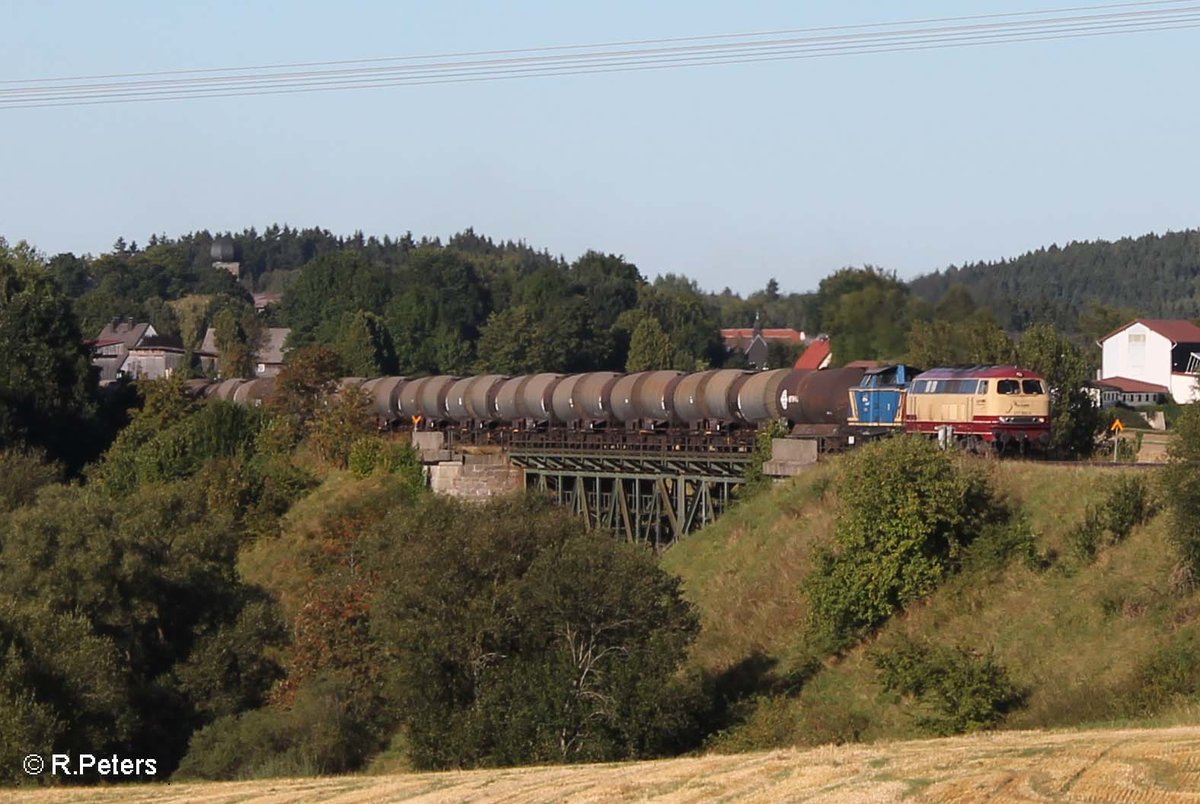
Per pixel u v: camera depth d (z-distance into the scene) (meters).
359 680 158.38
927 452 144.12
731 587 163.62
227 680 164.50
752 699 137.38
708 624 156.88
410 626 134.50
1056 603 131.50
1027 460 173.75
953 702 119.19
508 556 138.50
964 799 71.38
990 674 120.25
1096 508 138.00
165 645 165.25
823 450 197.62
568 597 131.50
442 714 132.50
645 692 127.12
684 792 81.19
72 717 135.62
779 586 157.00
